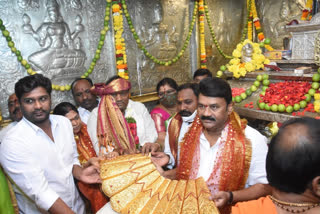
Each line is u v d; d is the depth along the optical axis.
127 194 1.20
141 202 1.13
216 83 1.24
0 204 1.42
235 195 1.18
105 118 2.05
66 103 2.15
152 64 4.04
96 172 1.65
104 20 3.47
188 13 4.33
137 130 2.28
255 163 1.27
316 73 2.13
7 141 1.45
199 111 1.29
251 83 2.68
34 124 1.55
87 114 2.69
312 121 0.67
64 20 3.18
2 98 2.86
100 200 1.81
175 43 4.25
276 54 2.81
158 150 1.94
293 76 2.29
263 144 1.31
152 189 1.20
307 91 2.04
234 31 4.97
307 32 2.38
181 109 1.85
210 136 1.38
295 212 0.68
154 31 3.98
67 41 3.22
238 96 2.48
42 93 1.49
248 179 1.33
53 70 3.14
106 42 3.55
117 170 1.32
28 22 2.93
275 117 2.08
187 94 1.84
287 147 0.65
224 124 1.33
